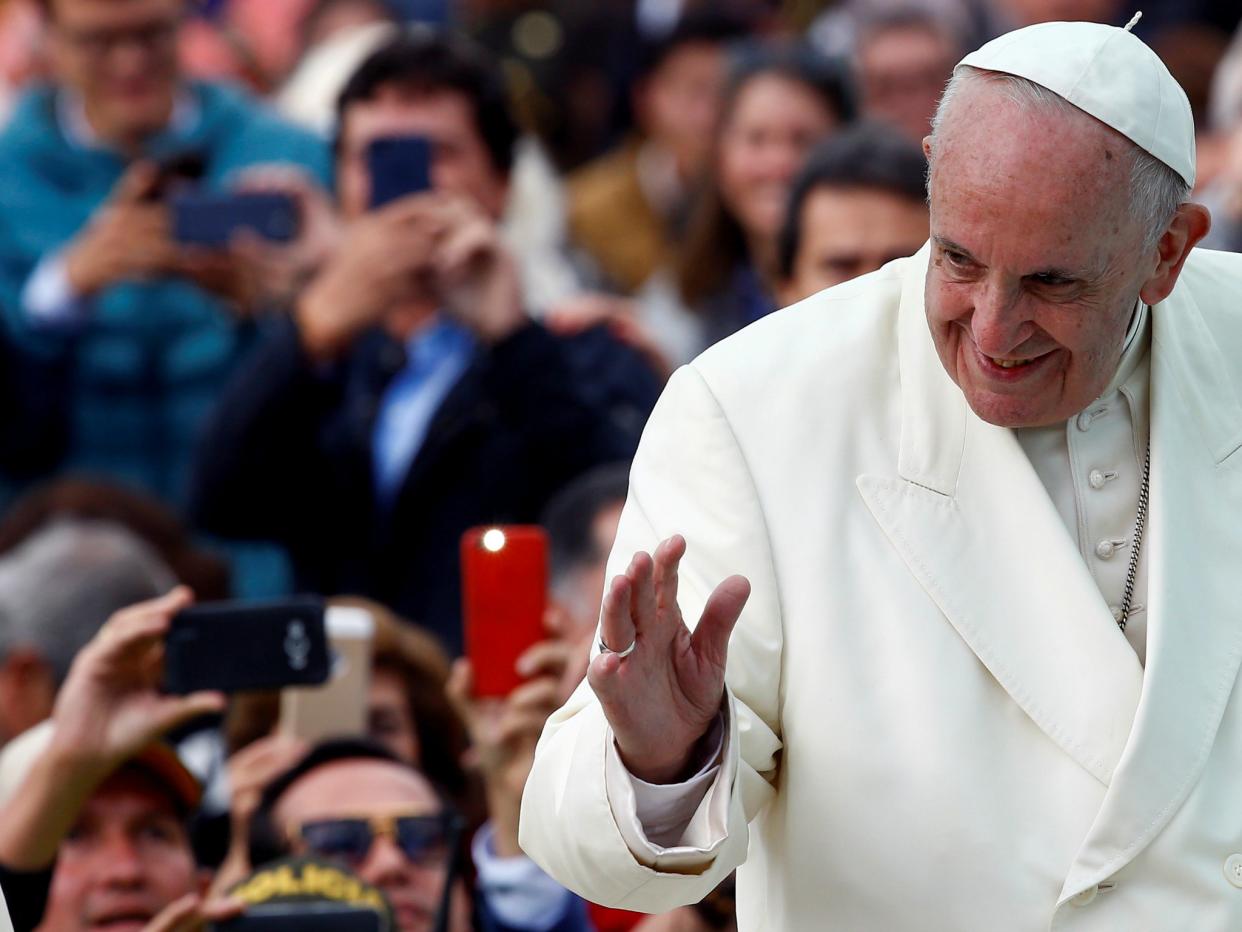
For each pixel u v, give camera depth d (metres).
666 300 24.11
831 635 9.38
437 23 28.75
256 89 28.00
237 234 22.33
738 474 9.59
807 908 9.41
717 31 26.45
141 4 23.47
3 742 16.58
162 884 13.27
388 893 13.58
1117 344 8.84
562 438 20.27
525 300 21.33
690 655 8.52
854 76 24.94
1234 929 9.16
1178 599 9.35
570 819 8.72
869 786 9.23
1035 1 28.80
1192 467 9.62
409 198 20.70
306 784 13.88
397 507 20.41
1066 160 8.36
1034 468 9.66
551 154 27.64
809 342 9.93
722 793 8.59
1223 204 23.25
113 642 13.13
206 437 20.69
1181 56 27.56
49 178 23.59
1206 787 9.23
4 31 28.08
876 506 9.52
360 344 20.69
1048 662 9.29
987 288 8.56
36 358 22.89
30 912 13.05
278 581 20.83
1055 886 9.13
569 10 27.91
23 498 21.11
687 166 26.16
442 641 20.09
